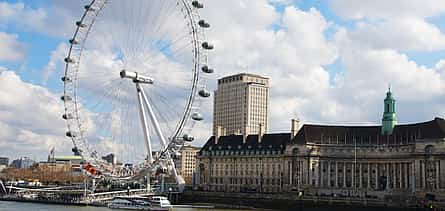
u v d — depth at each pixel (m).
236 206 197.75
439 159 190.38
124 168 159.62
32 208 169.25
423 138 198.25
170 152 152.00
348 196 184.38
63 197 199.62
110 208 172.88
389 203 164.38
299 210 183.88
